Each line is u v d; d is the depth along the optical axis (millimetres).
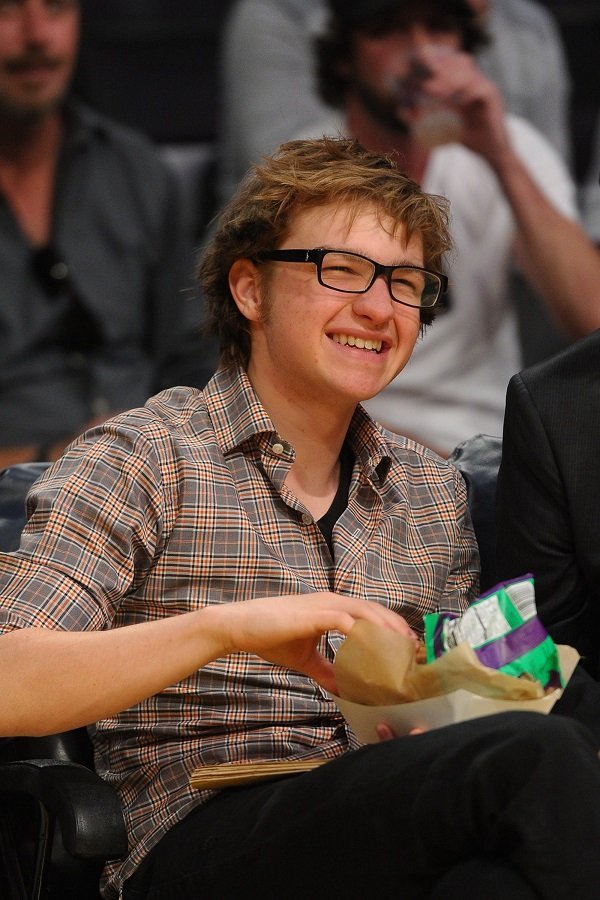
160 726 5863
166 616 5895
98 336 11047
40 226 11008
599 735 5516
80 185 11180
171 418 6160
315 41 11789
